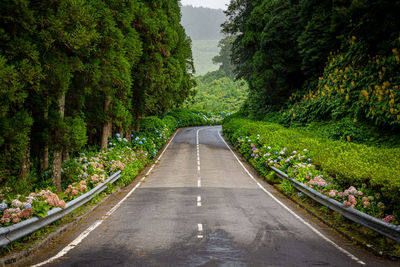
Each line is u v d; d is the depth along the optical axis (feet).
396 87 58.95
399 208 26.48
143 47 77.66
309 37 95.30
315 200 40.32
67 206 30.07
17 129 31.63
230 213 36.83
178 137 149.48
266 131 88.94
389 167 32.40
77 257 21.63
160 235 27.32
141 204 42.83
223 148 116.16
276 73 114.01
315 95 93.45
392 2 55.88
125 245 24.44
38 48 34.42
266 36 108.58
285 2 109.60
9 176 33.04
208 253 22.38
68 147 41.63
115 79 52.75
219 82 424.46
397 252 23.44
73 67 39.58
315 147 57.62
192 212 37.27
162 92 97.30
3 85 27.43
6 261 19.95
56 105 41.96
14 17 30.58
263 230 29.50
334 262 21.52
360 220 27.91
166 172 74.18
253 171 76.69
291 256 22.26
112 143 74.64
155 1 82.38
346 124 68.44
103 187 46.50
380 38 66.54
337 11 76.33
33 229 24.18
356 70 76.54
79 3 36.50
